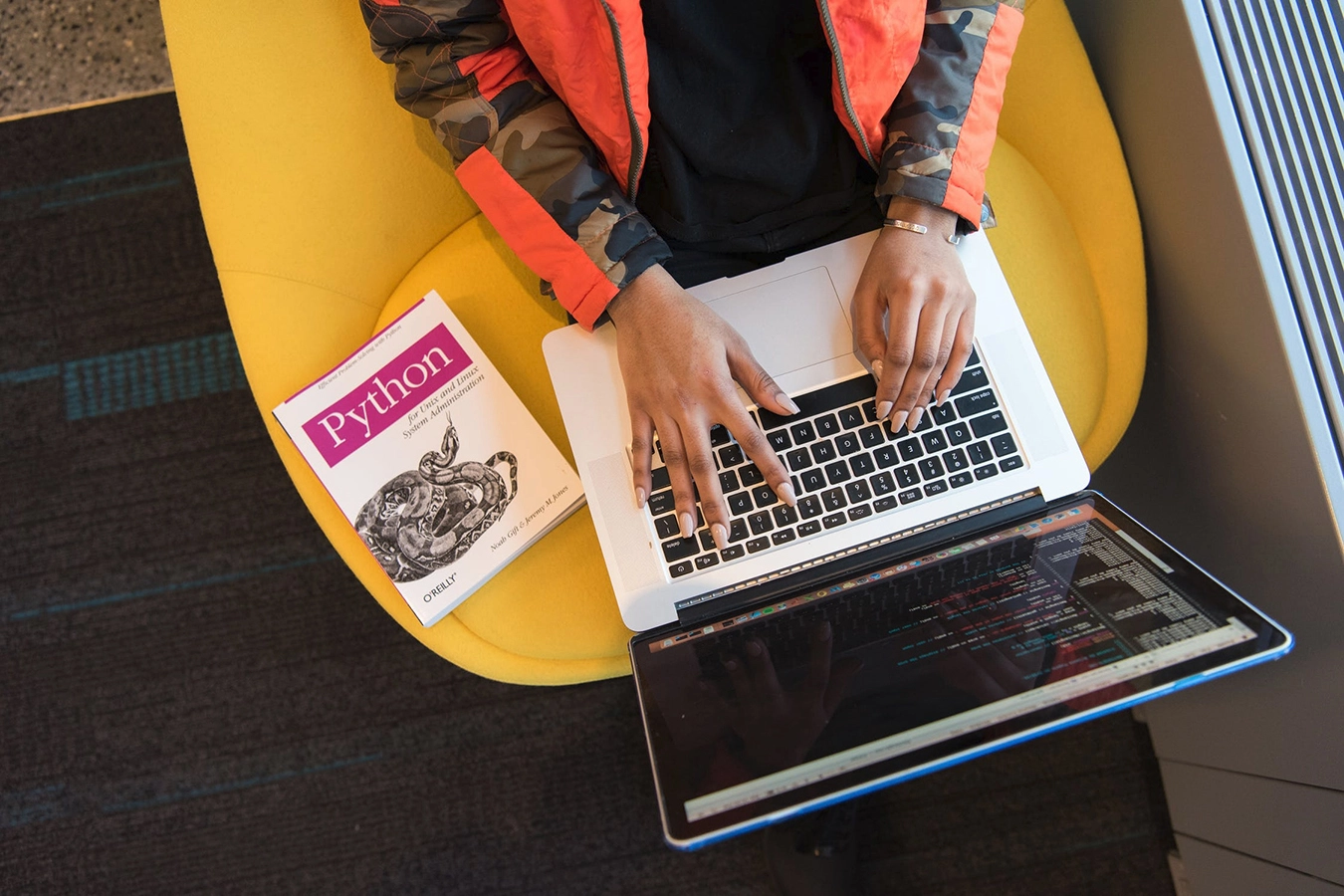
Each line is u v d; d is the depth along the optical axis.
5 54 1.39
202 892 1.21
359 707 1.25
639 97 0.71
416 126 0.89
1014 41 0.80
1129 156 0.90
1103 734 1.18
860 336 0.80
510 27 0.77
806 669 0.70
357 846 1.22
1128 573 0.69
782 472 0.76
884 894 1.15
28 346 1.35
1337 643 0.74
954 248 0.81
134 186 1.37
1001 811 1.17
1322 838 0.82
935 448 0.79
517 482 0.84
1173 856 1.13
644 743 1.22
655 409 0.78
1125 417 0.88
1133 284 0.89
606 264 0.78
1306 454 0.72
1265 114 0.73
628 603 0.77
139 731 1.25
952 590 0.73
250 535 1.29
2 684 1.27
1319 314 0.72
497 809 1.22
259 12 0.85
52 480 1.31
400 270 0.93
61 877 1.23
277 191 0.86
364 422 0.84
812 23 0.75
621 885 1.19
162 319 1.35
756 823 0.59
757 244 0.84
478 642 0.84
